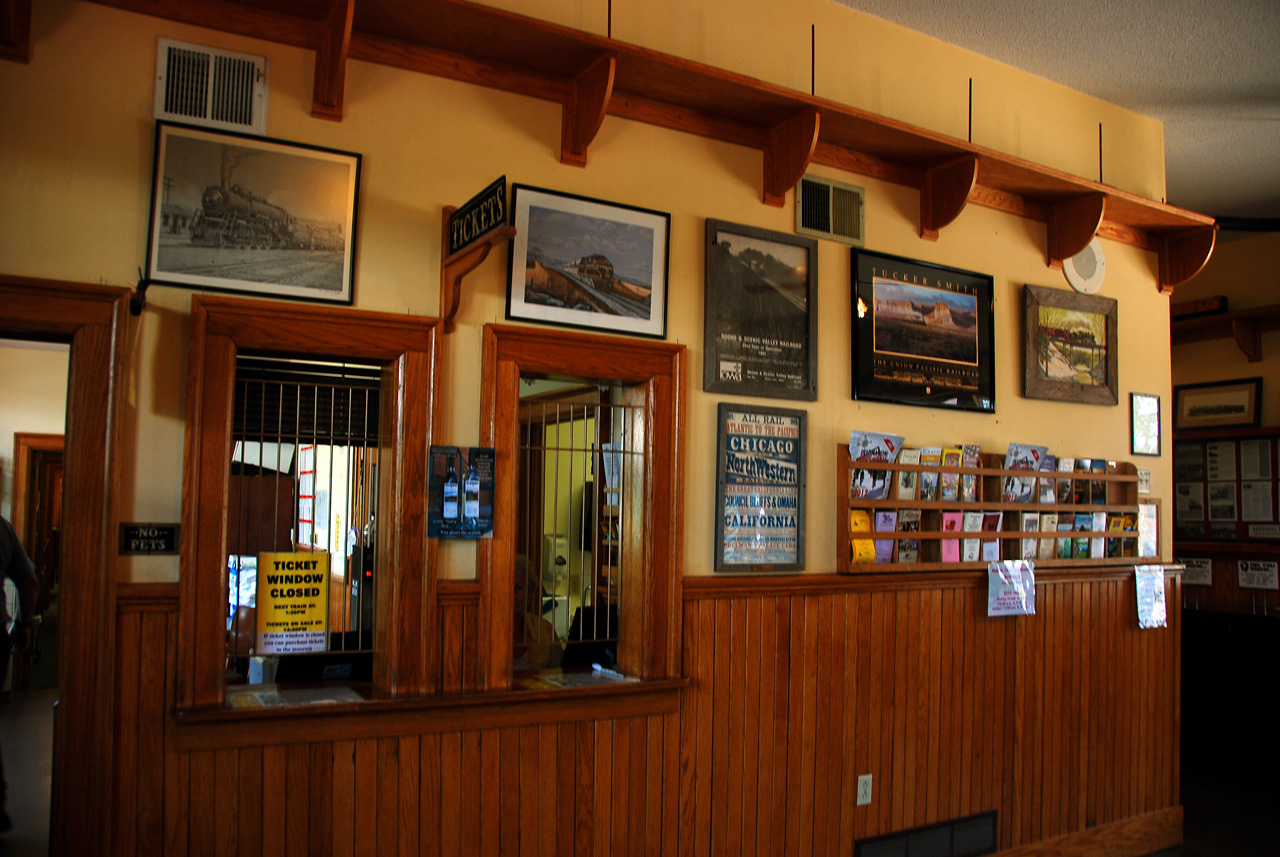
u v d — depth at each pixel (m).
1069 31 4.29
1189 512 7.11
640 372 3.44
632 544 3.50
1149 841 4.79
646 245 3.53
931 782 4.08
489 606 3.11
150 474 2.69
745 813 3.59
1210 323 6.92
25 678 7.23
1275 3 4.01
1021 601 4.35
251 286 2.83
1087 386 4.83
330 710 2.79
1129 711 4.80
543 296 3.30
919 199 4.30
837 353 4.00
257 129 2.86
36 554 7.59
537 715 3.15
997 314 4.55
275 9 2.89
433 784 2.99
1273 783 5.91
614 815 3.31
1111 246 5.05
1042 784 4.43
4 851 3.84
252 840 2.73
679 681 3.39
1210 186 6.27
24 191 2.58
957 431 4.37
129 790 2.61
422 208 3.11
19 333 2.68
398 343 3.00
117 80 2.70
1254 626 6.24
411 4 2.86
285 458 3.27
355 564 3.36
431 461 3.02
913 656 4.06
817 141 3.87
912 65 4.29
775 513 3.76
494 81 3.25
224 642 2.73
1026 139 4.68
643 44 3.54
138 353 2.69
